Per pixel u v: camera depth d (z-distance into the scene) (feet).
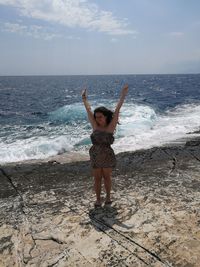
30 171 23.97
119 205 15.60
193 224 13.43
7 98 141.59
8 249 12.49
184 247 11.77
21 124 66.49
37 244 12.62
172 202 15.75
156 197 16.48
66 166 25.02
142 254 11.49
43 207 16.17
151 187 18.13
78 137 50.24
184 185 18.37
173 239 12.32
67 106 89.97
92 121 14.64
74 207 15.78
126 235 12.77
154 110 81.92
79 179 21.03
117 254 11.57
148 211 14.80
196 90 180.34
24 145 44.62
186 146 30.30
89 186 19.12
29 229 13.83
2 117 79.25
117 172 22.03
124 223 13.75
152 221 13.82
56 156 39.47
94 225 13.73
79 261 11.29
